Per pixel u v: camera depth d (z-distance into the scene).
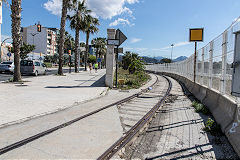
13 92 9.53
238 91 3.88
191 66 14.42
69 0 20.78
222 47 6.38
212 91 7.34
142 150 3.86
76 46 28.73
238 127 3.99
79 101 8.26
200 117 6.31
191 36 11.53
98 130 4.73
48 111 6.41
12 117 5.53
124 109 7.29
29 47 52.69
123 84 15.89
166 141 4.33
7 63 21.23
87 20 27.70
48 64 54.09
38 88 11.29
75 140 4.06
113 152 3.50
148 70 62.88
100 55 71.75
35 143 3.85
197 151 3.80
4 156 3.28
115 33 13.69
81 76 22.19
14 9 12.78
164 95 11.09
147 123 5.66
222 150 3.83
